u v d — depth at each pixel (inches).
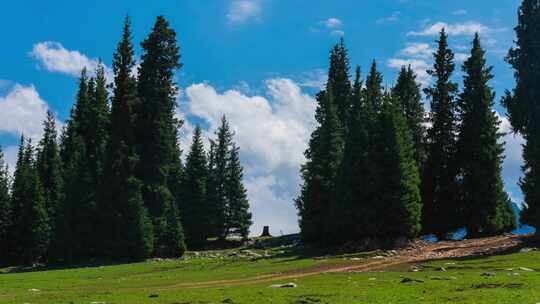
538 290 1074.7
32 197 3651.6
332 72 3634.4
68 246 3179.1
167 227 3196.4
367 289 1228.5
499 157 2834.6
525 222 2425.0
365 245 2513.5
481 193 2805.1
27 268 3002.0
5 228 3718.0
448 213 2930.6
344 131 3189.0
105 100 3850.9
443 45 3203.7
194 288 1493.6
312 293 1200.8
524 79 2385.6
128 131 3102.9
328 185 2974.9
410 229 2519.7
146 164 3169.3
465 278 1353.3
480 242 2372.0
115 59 3189.0
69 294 1387.8
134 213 2947.8
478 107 2898.6
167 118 3270.2
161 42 3267.7
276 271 1951.3
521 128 2447.1
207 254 3230.8
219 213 4190.5
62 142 4313.5
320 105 3538.4
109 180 3016.7
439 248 2306.8
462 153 2920.8
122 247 2928.2
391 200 2536.9
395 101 2738.7
